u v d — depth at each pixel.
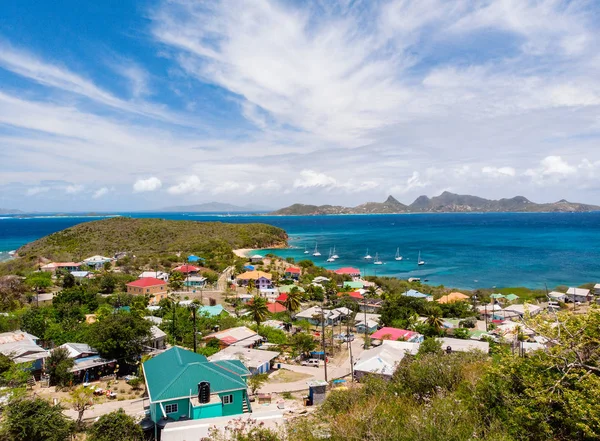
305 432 12.59
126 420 21.47
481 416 9.91
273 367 41.53
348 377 38.31
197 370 23.50
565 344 9.57
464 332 52.59
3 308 58.06
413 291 85.31
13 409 21.11
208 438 13.91
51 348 39.84
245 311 68.00
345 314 69.00
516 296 82.12
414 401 12.75
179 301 68.62
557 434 8.84
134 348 37.47
